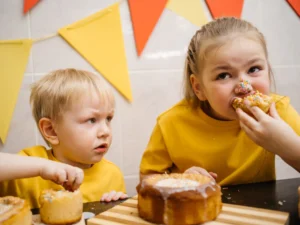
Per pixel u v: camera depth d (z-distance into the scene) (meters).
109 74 1.26
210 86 0.89
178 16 1.32
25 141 1.22
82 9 1.24
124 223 0.60
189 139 1.06
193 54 0.99
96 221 0.61
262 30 1.41
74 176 0.70
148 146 1.13
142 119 1.32
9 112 1.19
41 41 1.22
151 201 0.60
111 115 0.96
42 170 0.70
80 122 0.90
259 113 0.76
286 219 0.58
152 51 1.31
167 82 1.33
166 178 0.69
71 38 1.23
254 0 1.39
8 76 1.19
